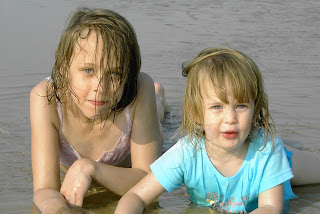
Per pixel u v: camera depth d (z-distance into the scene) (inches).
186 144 61.6
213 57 59.4
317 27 141.3
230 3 176.1
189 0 180.7
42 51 116.4
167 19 149.3
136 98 66.0
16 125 82.6
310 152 73.4
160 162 61.8
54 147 64.8
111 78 59.3
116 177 63.6
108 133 66.7
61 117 65.5
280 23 146.1
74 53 59.3
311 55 114.9
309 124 82.1
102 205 63.0
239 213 61.9
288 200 64.4
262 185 60.6
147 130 66.8
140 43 122.7
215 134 58.2
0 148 75.5
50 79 66.0
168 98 93.7
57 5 163.9
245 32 135.3
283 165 61.1
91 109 60.2
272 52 116.6
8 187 65.9
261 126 60.9
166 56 112.4
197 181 61.8
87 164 62.6
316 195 66.1
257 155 60.7
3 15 149.3
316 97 91.4
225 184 61.2
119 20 60.3
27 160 72.7
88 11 61.4
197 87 58.7
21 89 95.1
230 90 56.9
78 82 59.6
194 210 62.1
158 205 63.1
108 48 58.5
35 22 141.5
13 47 118.8
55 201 60.0
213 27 140.6
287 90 94.1
